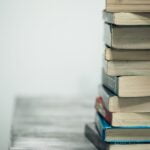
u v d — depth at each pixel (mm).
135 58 822
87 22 1315
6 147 1376
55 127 1041
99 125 896
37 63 1335
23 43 1325
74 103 1241
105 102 869
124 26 807
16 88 1349
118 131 836
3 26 1317
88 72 1335
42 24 1315
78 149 902
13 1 1307
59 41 1322
